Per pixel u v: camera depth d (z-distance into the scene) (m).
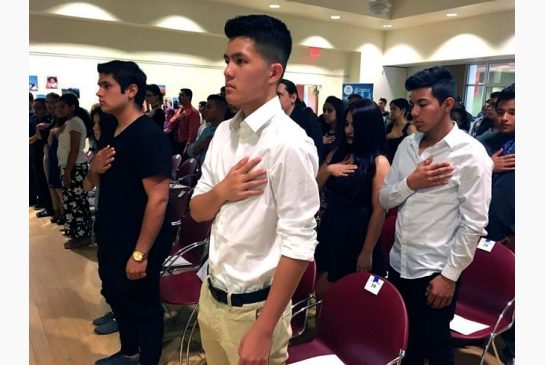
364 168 2.11
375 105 2.13
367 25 9.02
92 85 7.18
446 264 1.65
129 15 6.83
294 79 9.18
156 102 5.38
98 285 3.32
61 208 4.75
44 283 3.33
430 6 7.75
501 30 7.57
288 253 1.03
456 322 2.00
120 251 1.99
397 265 1.87
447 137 1.66
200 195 1.21
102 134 2.29
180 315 2.89
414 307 1.80
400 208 1.82
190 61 7.96
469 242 1.59
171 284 2.43
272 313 1.04
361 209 2.15
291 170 1.03
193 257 2.74
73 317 2.84
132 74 1.92
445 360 1.77
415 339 1.83
